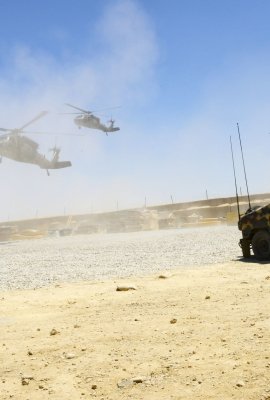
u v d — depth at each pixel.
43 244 29.66
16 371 3.72
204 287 7.67
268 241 11.05
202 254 14.26
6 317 6.16
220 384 3.09
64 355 4.11
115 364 3.74
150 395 2.99
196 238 23.34
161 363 3.67
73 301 7.16
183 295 7.02
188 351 3.96
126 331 4.90
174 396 2.95
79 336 4.81
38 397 3.09
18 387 3.31
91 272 11.27
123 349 4.19
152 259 13.67
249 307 5.70
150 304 6.46
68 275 10.95
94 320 5.62
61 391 3.18
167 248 17.67
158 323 5.19
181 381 3.22
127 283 8.82
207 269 10.27
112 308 6.38
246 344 4.02
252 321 4.92
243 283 7.76
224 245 17.31
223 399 2.83
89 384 3.30
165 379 3.29
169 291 7.51
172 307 6.11
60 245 26.20
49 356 4.11
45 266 13.60
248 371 3.30
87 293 7.93
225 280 8.34
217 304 6.07
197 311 5.71
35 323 5.68
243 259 11.98
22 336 4.99
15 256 18.92
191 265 11.48
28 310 6.63
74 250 20.27
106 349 4.23
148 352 4.03
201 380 3.20
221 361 3.60
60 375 3.54
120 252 17.16
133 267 11.83
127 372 3.51
